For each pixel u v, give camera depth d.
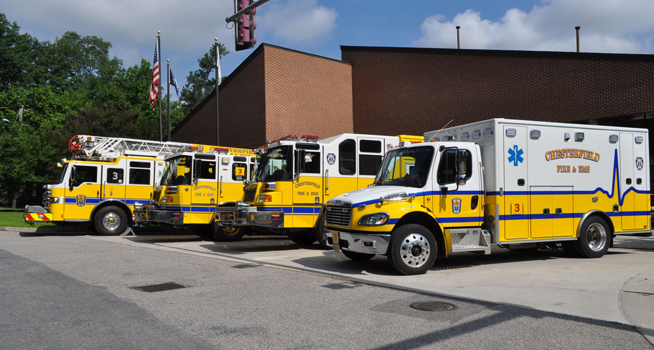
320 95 27.45
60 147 29.67
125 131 29.52
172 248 12.78
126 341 4.58
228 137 28.89
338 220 9.04
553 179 9.80
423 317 5.42
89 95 58.66
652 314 5.44
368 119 27.62
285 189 12.10
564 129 10.04
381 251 8.23
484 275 8.20
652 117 16.78
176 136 34.72
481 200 9.23
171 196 14.79
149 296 6.57
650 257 10.47
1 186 35.44
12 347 4.39
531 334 4.77
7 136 35.09
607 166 10.56
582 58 18.27
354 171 13.13
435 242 8.55
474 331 4.88
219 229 14.91
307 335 4.77
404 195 8.50
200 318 5.42
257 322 5.25
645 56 16.31
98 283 7.54
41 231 18.50
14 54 56.66
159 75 25.69
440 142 9.12
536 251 11.66
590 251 10.20
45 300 6.33
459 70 23.05
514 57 20.77
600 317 5.35
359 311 5.71
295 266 9.38
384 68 26.92
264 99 25.78
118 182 17.44
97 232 17.11
